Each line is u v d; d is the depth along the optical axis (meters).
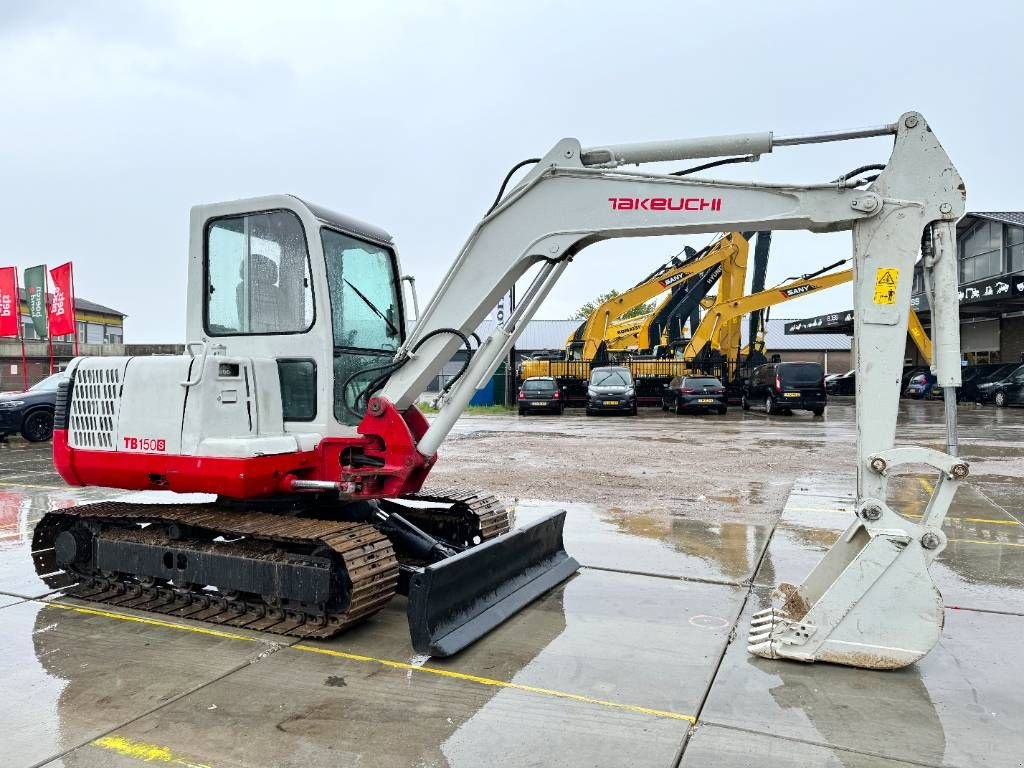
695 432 16.97
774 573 5.45
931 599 3.70
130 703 3.38
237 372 4.59
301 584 4.18
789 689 3.54
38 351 33.62
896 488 9.03
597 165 4.38
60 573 5.29
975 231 28.52
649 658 3.91
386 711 3.30
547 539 5.29
